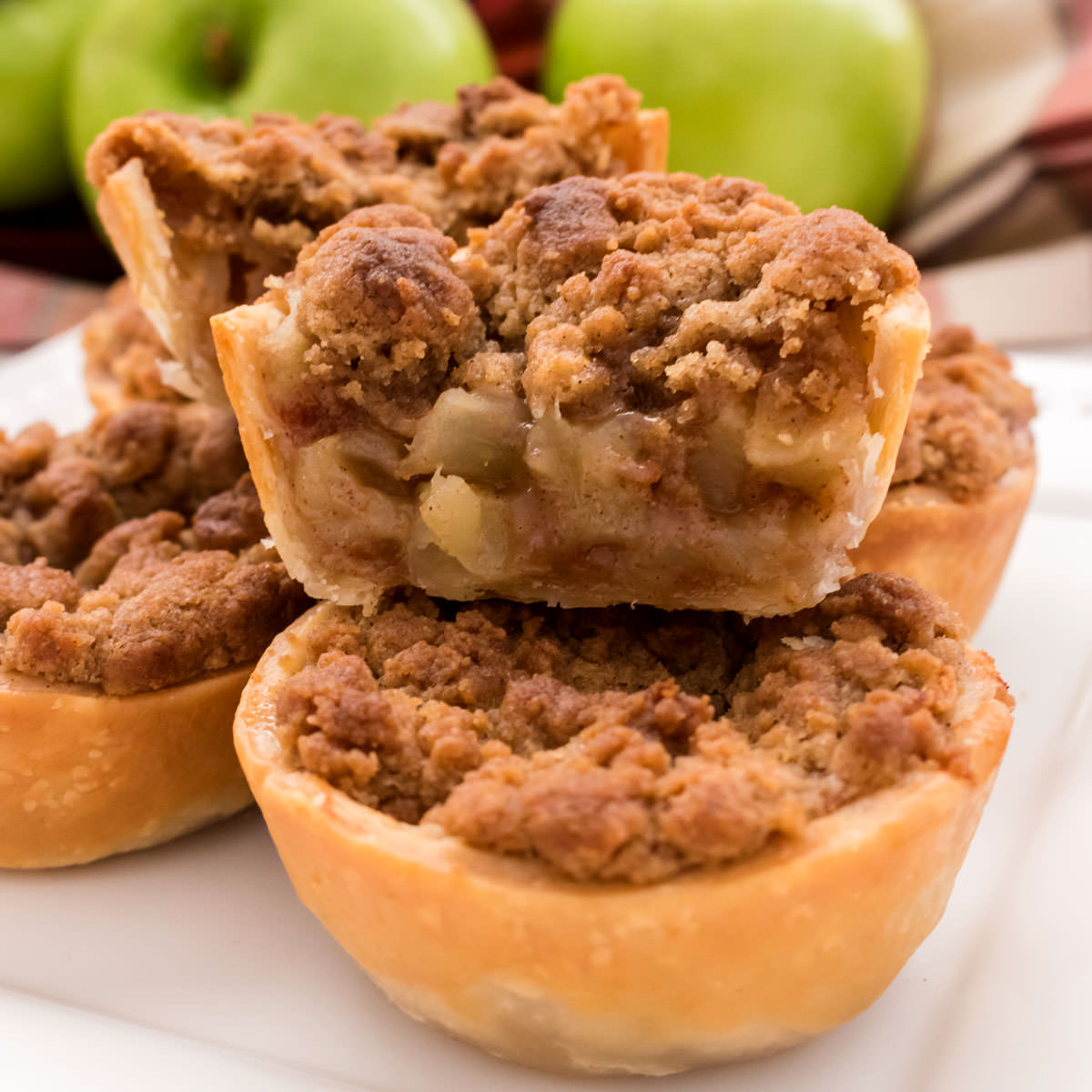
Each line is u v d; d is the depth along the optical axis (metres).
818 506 0.27
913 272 0.26
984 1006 0.26
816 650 0.27
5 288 0.46
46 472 0.30
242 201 0.30
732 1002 0.25
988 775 0.25
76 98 0.40
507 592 0.28
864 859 0.25
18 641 0.27
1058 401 0.37
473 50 0.41
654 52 0.39
